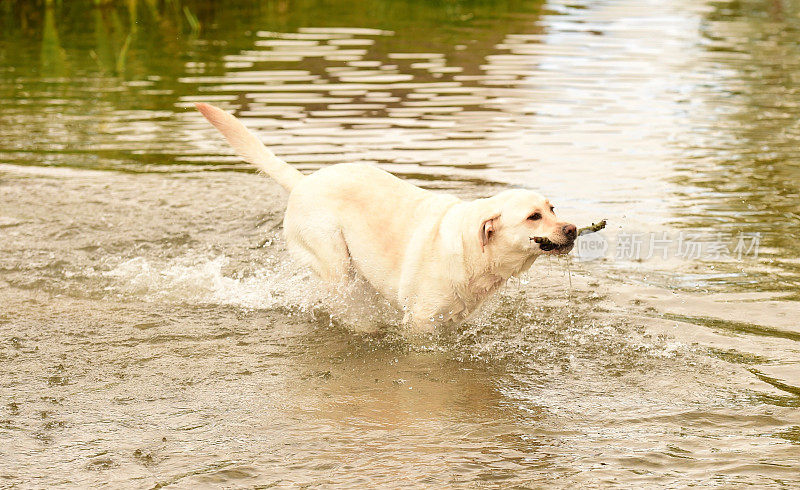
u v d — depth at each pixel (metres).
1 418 5.54
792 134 12.41
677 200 9.88
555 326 7.08
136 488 4.73
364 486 4.75
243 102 13.86
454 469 4.93
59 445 5.21
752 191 10.16
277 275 8.24
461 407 5.75
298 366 6.44
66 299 7.66
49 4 23.05
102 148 12.06
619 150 11.75
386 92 14.54
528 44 18.55
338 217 7.06
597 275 8.08
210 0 24.25
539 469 4.93
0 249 8.69
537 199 6.46
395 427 5.47
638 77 15.77
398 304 6.98
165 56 17.25
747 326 6.97
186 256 8.65
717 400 5.81
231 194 10.42
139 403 5.80
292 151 11.39
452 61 16.78
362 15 22.23
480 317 7.26
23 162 11.44
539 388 6.04
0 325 7.07
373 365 6.46
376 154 11.39
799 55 17.75
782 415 5.57
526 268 6.72
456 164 11.07
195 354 6.62
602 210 9.56
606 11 23.55
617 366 6.37
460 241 6.57
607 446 5.20
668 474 4.86
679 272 8.08
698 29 20.91
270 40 18.73
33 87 15.02
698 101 14.20
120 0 23.98
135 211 9.80
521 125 12.84
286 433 5.39
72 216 9.60
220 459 5.06
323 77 15.46
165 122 13.15
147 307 7.52
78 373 6.25
